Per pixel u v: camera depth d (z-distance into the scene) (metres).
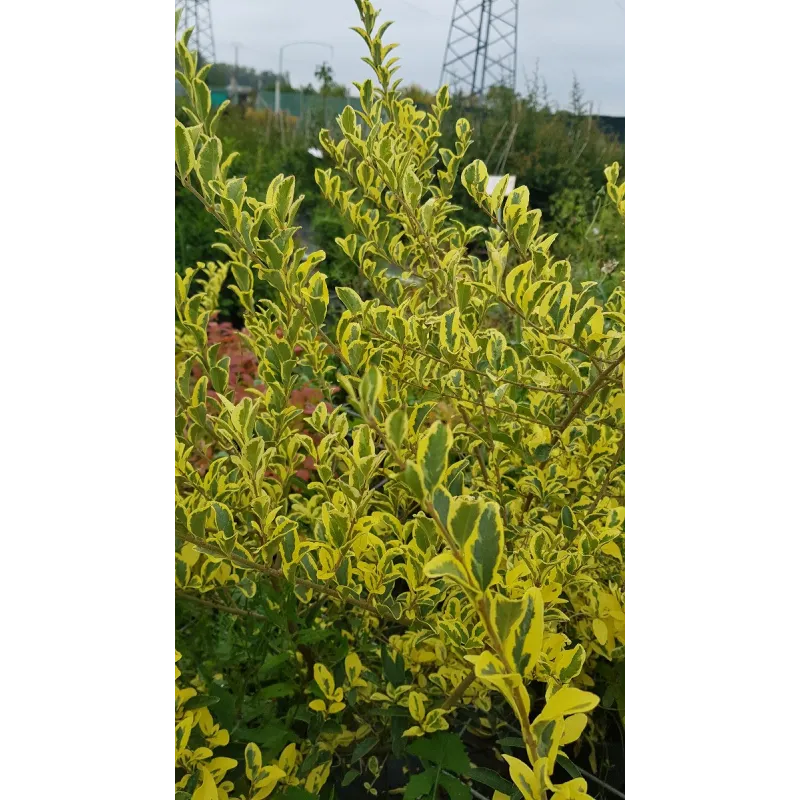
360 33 1.31
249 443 0.93
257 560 1.04
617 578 1.21
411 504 1.34
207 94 1.03
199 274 3.05
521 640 0.51
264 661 1.12
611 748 1.27
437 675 1.16
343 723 1.22
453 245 1.35
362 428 0.88
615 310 1.21
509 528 1.18
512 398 1.21
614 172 1.18
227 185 0.95
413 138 1.46
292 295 0.99
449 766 0.97
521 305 0.95
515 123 2.67
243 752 1.04
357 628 1.20
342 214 1.40
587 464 1.26
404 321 1.08
